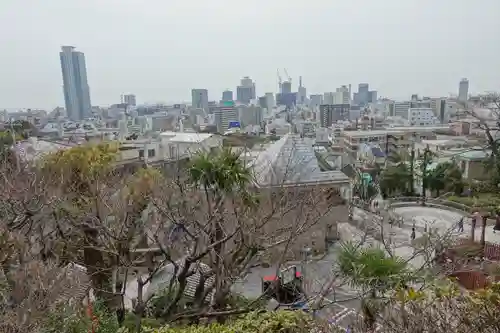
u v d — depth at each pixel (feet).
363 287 24.94
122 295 32.71
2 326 21.42
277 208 37.65
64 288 29.63
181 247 40.06
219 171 34.50
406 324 16.99
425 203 119.55
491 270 35.06
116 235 34.81
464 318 16.58
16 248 30.78
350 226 73.82
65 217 40.98
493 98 106.52
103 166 47.67
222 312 29.43
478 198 110.11
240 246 34.17
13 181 40.96
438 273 28.04
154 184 41.39
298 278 36.96
